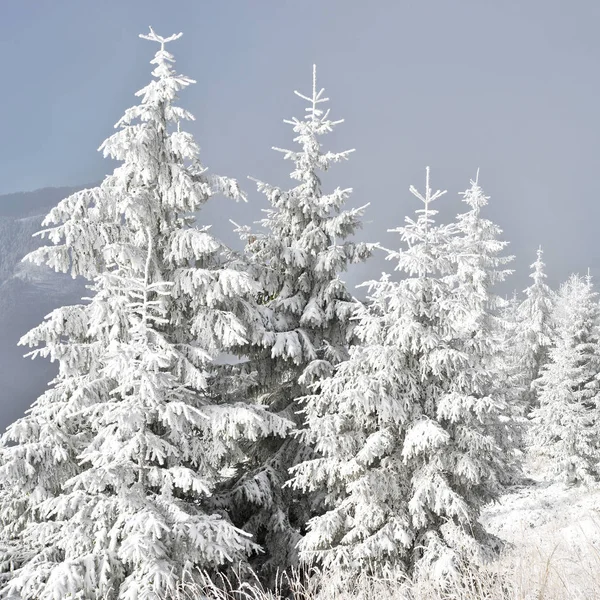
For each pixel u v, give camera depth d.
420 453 10.85
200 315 11.07
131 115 11.02
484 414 10.56
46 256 10.55
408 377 11.03
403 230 11.70
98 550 8.69
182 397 10.17
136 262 10.77
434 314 11.23
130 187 11.30
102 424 10.22
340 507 10.98
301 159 15.23
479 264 22.20
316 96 15.28
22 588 8.94
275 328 13.56
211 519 9.17
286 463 13.56
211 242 10.70
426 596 5.36
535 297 33.25
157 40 11.19
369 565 10.14
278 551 12.32
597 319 25.66
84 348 10.44
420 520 10.19
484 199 23.52
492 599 4.21
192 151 10.97
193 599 8.05
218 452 10.34
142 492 9.18
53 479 10.03
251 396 14.71
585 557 4.41
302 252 14.23
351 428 11.57
